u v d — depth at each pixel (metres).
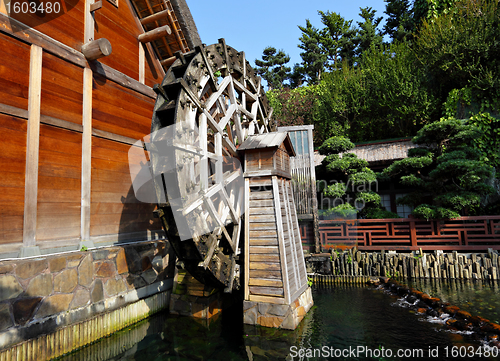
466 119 8.62
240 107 5.04
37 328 2.79
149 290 4.37
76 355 3.07
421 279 6.27
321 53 21.84
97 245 3.93
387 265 6.55
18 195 3.02
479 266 6.13
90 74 4.02
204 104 3.97
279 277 3.86
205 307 4.17
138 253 4.24
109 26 4.53
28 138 3.15
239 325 3.96
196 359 3.03
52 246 3.30
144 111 5.09
